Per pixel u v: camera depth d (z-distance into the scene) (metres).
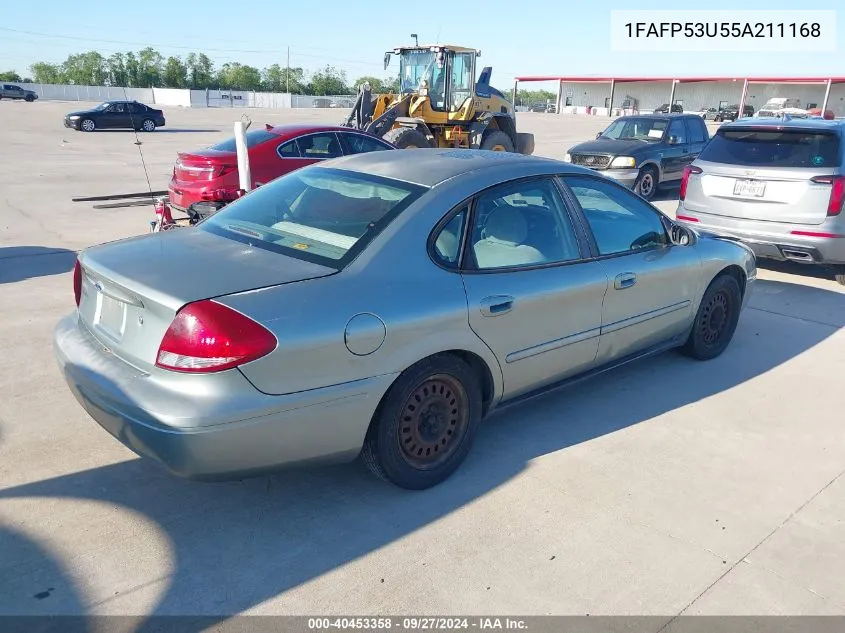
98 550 2.87
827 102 52.38
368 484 3.44
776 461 3.77
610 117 57.94
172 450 2.62
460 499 3.33
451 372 3.32
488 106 17.31
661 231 4.57
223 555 2.88
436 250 3.28
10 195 12.35
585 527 3.13
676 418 4.25
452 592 2.70
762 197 7.09
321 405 2.84
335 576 2.77
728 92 57.34
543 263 3.73
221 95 72.94
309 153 9.38
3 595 2.59
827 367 5.15
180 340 2.64
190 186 8.78
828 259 6.89
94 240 8.74
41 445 3.68
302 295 2.84
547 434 4.00
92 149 22.14
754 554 2.98
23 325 5.48
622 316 4.20
